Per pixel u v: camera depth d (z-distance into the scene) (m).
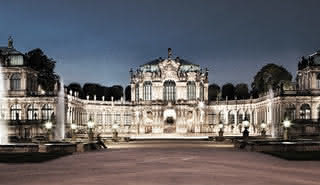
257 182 27.44
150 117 161.62
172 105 158.88
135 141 102.12
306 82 139.62
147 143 91.00
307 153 52.28
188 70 166.38
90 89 180.12
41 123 119.19
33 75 142.00
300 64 145.25
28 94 131.88
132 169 34.97
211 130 158.75
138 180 28.38
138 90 164.25
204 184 26.67
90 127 78.31
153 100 160.38
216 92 190.25
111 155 51.75
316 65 134.50
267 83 172.00
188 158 46.69
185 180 28.38
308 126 117.88
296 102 129.25
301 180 28.28
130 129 159.38
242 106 157.50
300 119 121.56
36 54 156.62
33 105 130.50
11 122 120.44
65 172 32.91
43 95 129.88
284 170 34.09
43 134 118.06
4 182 27.58
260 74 176.62
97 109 155.62
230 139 93.50
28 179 28.92
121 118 159.88
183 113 158.50
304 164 39.12
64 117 129.00
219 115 160.38
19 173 32.31
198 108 158.62
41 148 56.25
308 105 129.88
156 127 158.88
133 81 164.75
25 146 55.97
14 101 130.75
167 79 164.25
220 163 40.38
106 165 38.50
